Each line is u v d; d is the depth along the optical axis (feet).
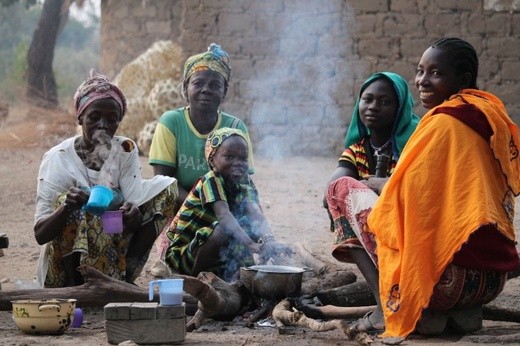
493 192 15.42
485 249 15.43
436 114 15.67
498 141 15.43
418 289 15.08
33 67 77.61
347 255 17.06
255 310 17.97
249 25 53.88
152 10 66.44
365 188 16.65
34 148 56.13
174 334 15.44
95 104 19.15
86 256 18.58
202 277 17.74
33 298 17.85
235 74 54.24
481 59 50.44
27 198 38.04
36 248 27.12
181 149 21.91
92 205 17.88
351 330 15.15
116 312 15.42
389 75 18.40
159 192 19.88
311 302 17.90
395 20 51.62
